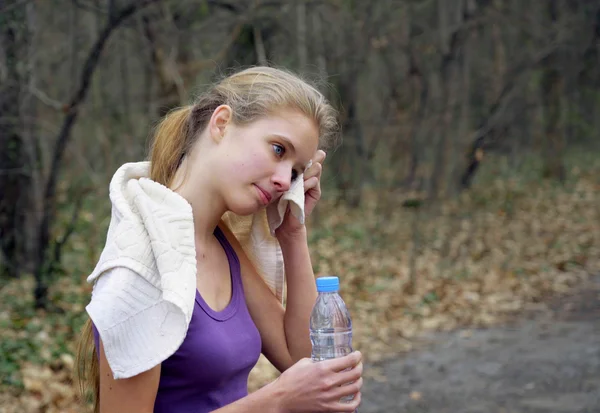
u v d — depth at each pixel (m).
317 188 2.12
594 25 17.47
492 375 6.30
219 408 1.78
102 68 11.52
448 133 15.25
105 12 7.67
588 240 12.48
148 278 1.71
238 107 1.86
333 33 14.59
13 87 7.86
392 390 6.05
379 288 9.45
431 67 15.48
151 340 1.68
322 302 2.02
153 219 1.75
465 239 12.34
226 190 1.86
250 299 2.13
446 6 16.20
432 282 9.87
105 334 1.66
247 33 11.80
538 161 20.80
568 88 19.64
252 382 6.12
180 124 1.97
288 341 2.17
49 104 7.57
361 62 14.08
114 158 11.23
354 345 7.38
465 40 15.67
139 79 13.97
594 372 6.21
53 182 7.62
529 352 6.95
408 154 15.42
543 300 9.12
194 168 1.90
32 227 8.49
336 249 11.59
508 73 16.42
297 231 2.17
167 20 9.98
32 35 8.15
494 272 10.44
